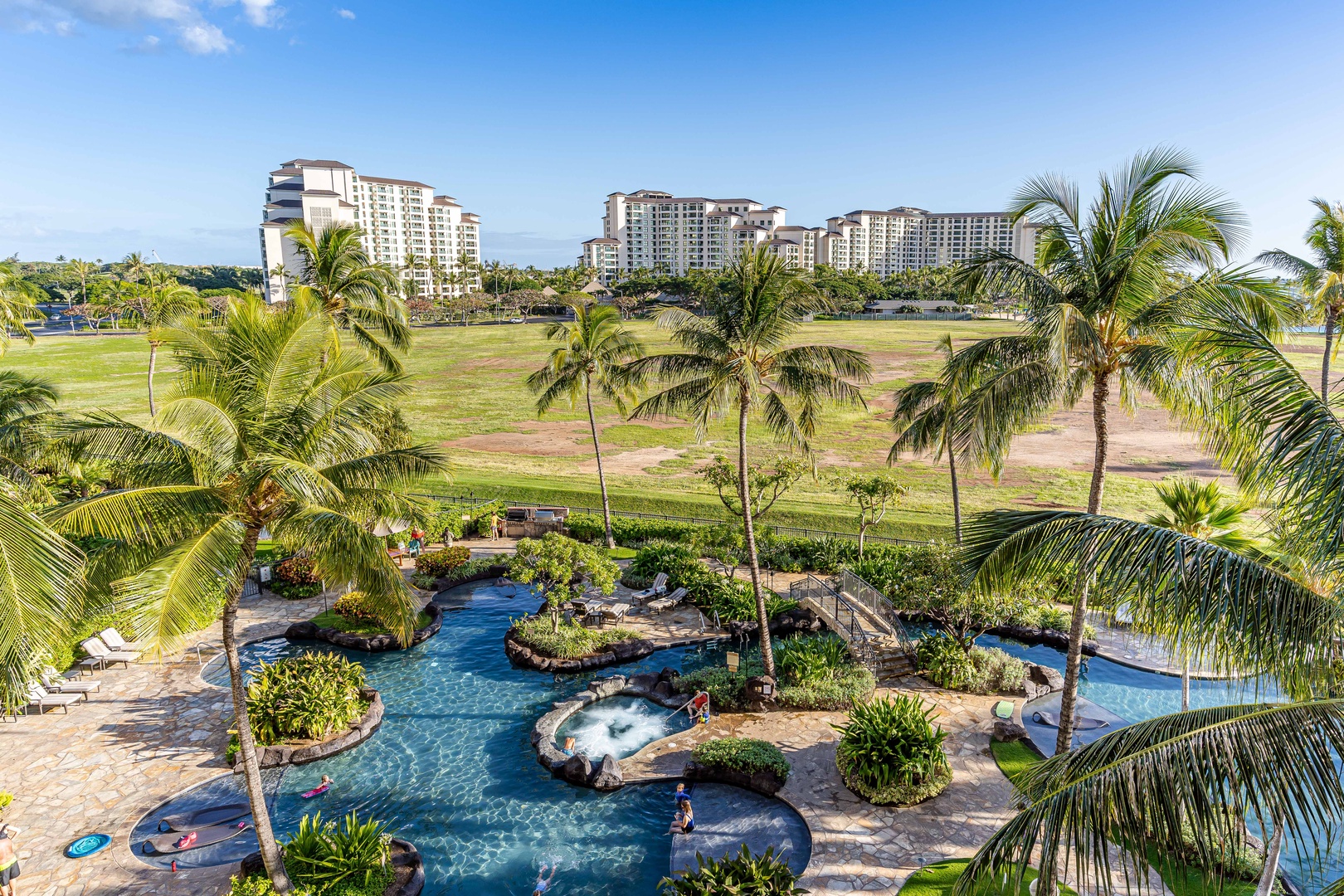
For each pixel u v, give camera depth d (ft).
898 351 347.97
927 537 119.24
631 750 65.62
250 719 65.26
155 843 51.80
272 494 43.34
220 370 43.19
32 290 157.28
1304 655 25.53
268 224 596.70
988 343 51.75
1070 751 28.78
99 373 303.48
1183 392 44.98
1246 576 26.99
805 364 69.10
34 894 47.06
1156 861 47.21
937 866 48.88
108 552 39.65
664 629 91.09
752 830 54.39
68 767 61.16
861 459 186.91
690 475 174.60
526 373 326.65
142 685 75.61
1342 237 90.79
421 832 55.11
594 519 128.06
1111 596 29.66
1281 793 23.85
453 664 82.89
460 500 148.97
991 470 62.18
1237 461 37.91
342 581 43.73
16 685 28.50
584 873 50.88
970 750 63.31
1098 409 51.55
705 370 71.77
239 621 92.48
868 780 57.06
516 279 615.57
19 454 72.84
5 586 27.61
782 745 64.75
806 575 106.93
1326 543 26.55
